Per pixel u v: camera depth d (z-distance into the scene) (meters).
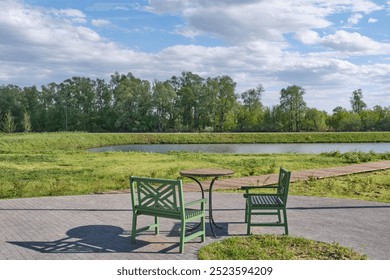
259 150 44.47
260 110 107.38
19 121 96.69
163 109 96.06
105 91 103.94
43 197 10.39
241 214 8.28
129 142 60.78
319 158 23.78
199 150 44.81
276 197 7.17
